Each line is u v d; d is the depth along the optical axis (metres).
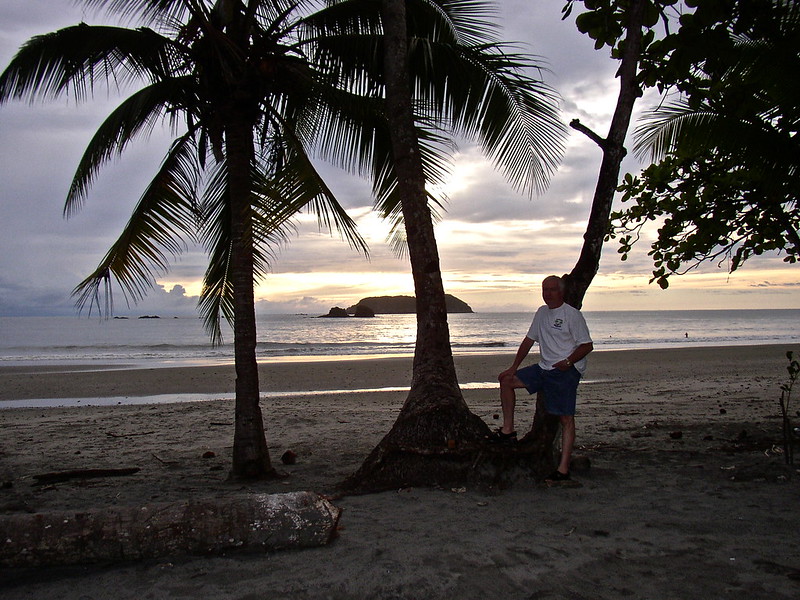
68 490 5.66
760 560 3.38
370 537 3.79
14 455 7.68
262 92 6.33
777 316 172.50
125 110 6.22
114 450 7.99
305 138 7.37
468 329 78.44
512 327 85.94
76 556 3.32
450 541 3.70
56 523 3.36
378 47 6.45
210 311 7.93
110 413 11.82
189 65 6.42
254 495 3.72
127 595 3.00
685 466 5.89
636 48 5.45
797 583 3.07
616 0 5.64
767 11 5.30
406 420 5.42
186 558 3.43
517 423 9.63
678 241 7.51
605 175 5.41
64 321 139.88
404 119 5.82
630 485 5.12
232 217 6.34
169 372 20.61
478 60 6.38
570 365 4.96
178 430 9.59
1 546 3.25
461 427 5.32
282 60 6.22
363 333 71.19
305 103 6.86
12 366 24.44
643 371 19.59
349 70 6.64
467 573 3.22
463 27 6.89
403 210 5.82
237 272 6.28
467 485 5.03
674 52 5.47
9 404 14.09
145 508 3.51
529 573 3.22
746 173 6.78
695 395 12.92
